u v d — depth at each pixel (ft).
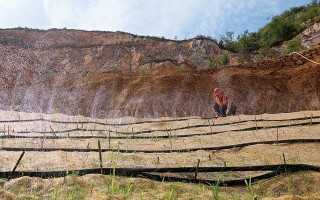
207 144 19.95
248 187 10.42
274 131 23.56
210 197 9.86
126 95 55.36
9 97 59.62
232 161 15.10
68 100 56.54
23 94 60.03
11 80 81.71
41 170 12.19
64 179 10.23
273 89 53.98
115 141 20.31
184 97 53.72
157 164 14.01
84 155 15.33
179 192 10.19
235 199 9.73
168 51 100.99
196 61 90.74
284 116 35.55
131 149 17.85
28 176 10.64
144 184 10.72
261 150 17.37
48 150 16.26
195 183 11.48
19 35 108.06
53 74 83.41
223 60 88.22
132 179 11.07
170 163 14.37
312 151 17.11
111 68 95.76
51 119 33.58
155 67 81.25
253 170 12.69
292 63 62.39
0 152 15.21
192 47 100.12
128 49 103.24
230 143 20.12
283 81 55.93
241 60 89.30
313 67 56.90
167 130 25.85
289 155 16.15
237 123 29.68
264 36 100.12
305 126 25.13
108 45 104.37
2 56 90.27
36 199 8.80
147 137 21.98
